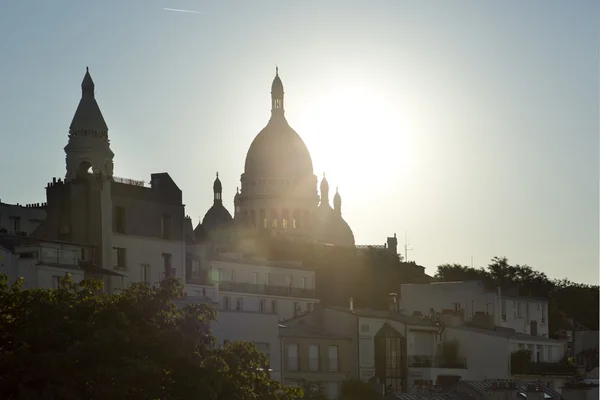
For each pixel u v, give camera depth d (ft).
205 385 212.02
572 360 495.82
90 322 213.25
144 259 443.73
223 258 585.63
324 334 418.10
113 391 203.82
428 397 355.97
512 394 361.51
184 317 228.84
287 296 608.60
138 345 211.41
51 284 363.76
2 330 215.92
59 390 202.69
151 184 472.85
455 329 453.58
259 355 237.86
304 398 375.04
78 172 440.04
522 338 461.78
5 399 204.23
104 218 421.59
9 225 513.04
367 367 426.51
